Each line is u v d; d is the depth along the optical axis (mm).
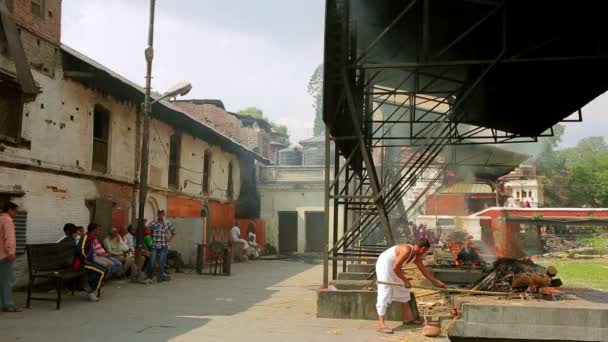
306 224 33281
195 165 23062
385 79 12656
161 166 19344
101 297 10539
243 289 12656
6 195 11039
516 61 8250
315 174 34031
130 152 16906
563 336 7023
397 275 7562
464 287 10430
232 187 29031
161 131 19375
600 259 29531
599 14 8586
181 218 18422
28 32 11750
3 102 10867
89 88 14352
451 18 9656
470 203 32594
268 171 34406
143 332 7109
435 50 10930
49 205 12492
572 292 8680
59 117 12945
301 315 8750
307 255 30859
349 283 9602
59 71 12953
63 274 9289
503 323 7145
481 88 11602
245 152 29594
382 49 11070
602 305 7270
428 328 7094
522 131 14461
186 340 6633
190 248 18344
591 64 9820
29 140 11742
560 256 31250
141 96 16359
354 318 8391
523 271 8523
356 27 9875
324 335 7059
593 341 6973
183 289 12312
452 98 14477
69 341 6496
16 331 7023
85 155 14164
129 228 15188
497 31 9867
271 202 33656
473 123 13930
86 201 14320
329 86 9438
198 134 23219
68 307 9203
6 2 11062
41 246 9547
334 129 10555
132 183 16922
